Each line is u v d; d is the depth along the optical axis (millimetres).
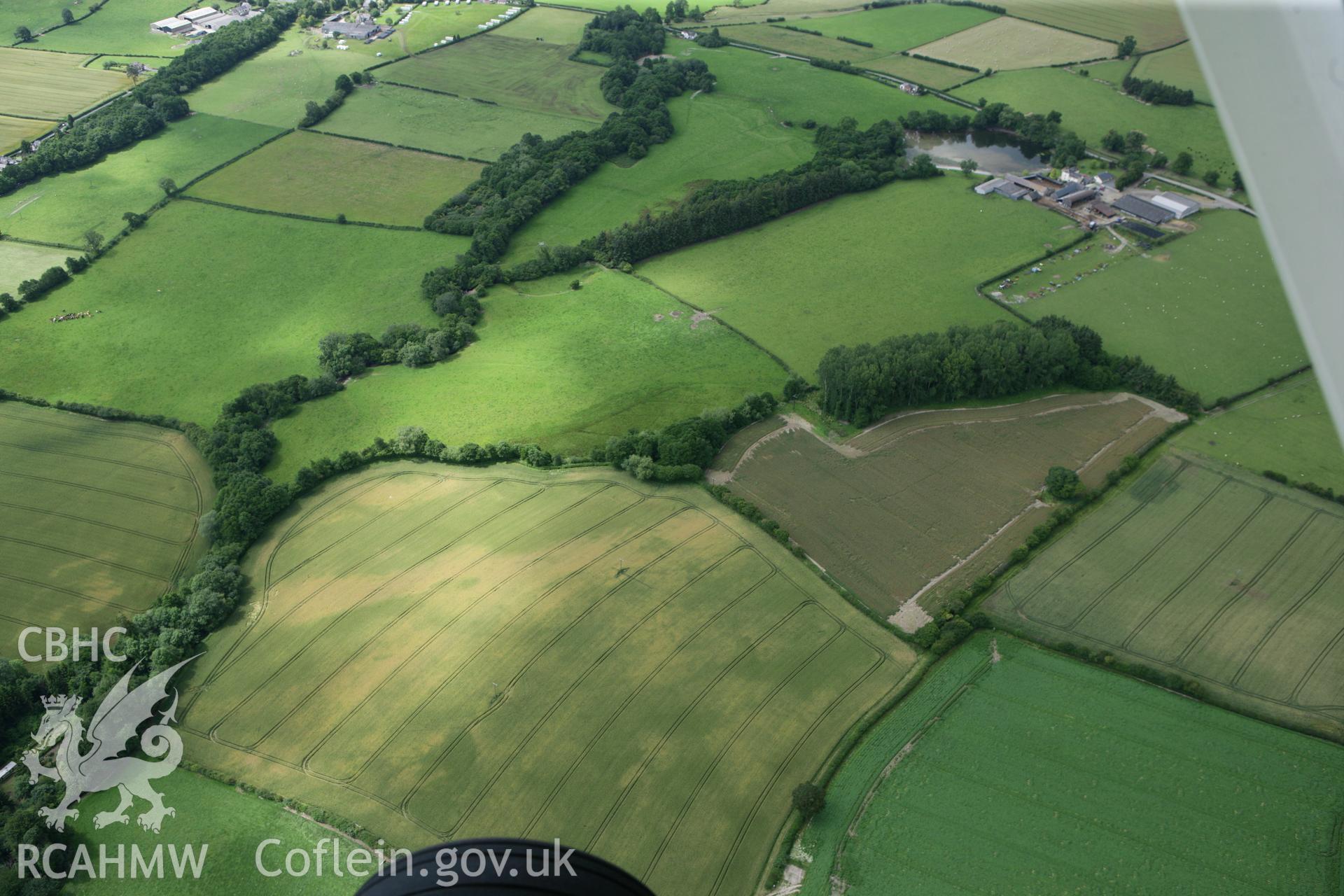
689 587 127938
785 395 164375
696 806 102938
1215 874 94750
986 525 136875
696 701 113500
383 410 165750
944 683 115188
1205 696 110938
